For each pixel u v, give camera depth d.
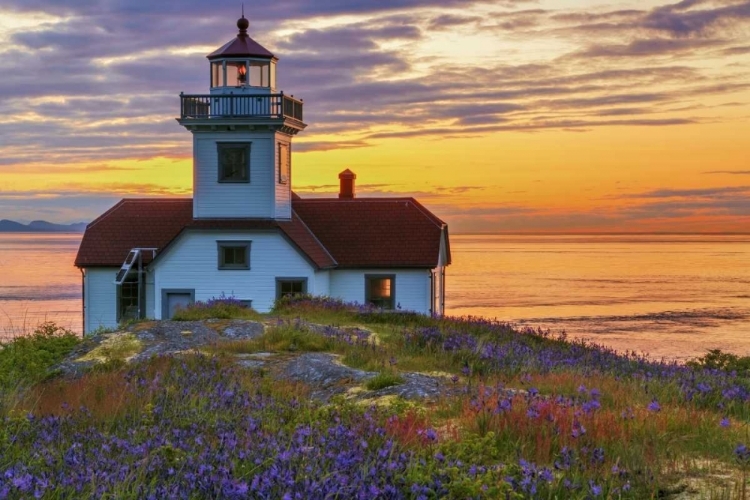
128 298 43.06
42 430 9.64
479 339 22.52
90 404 13.20
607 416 11.05
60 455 7.91
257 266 41.66
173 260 41.78
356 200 47.31
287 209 43.81
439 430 11.25
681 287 151.62
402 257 43.94
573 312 97.75
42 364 22.33
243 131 41.97
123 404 12.41
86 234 44.41
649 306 108.38
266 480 6.57
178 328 26.61
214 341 24.19
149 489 6.81
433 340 21.97
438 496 7.27
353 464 7.47
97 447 8.61
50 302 102.19
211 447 8.34
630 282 165.75
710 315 95.69
